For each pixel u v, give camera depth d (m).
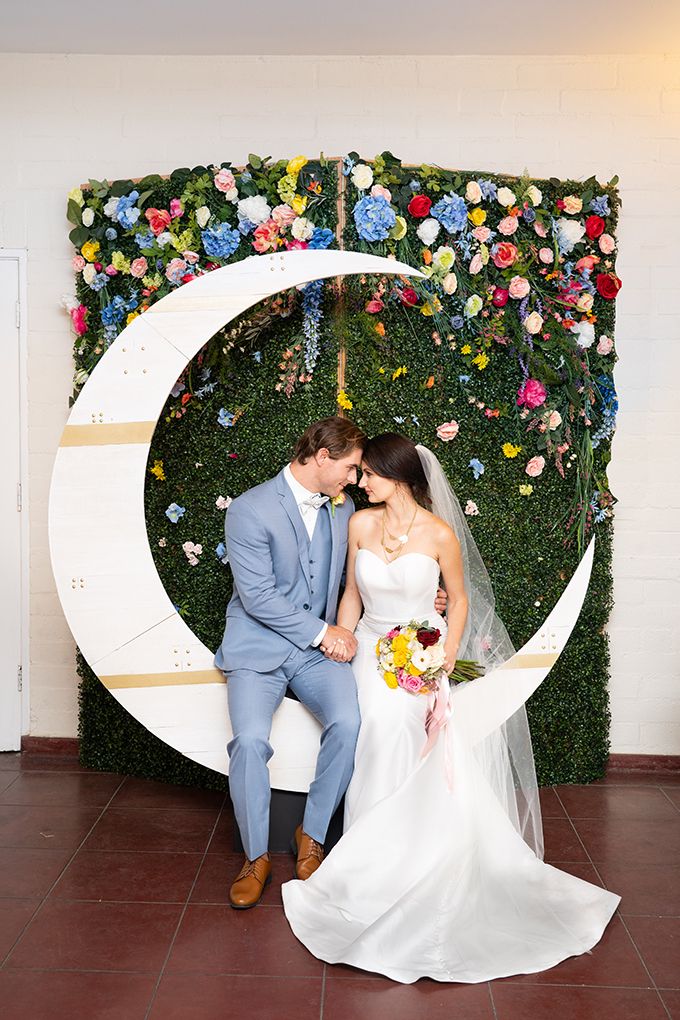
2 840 3.39
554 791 3.89
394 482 3.24
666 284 3.92
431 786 2.88
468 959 2.64
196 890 3.05
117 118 3.91
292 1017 2.41
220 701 3.33
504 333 3.65
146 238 3.62
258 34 3.65
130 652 3.32
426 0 3.33
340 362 3.67
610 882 3.11
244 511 3.20
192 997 2.49
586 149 3.88
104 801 3.74
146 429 3.29
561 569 3.83
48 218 3.98
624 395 3.96
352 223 3.59
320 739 3.28
